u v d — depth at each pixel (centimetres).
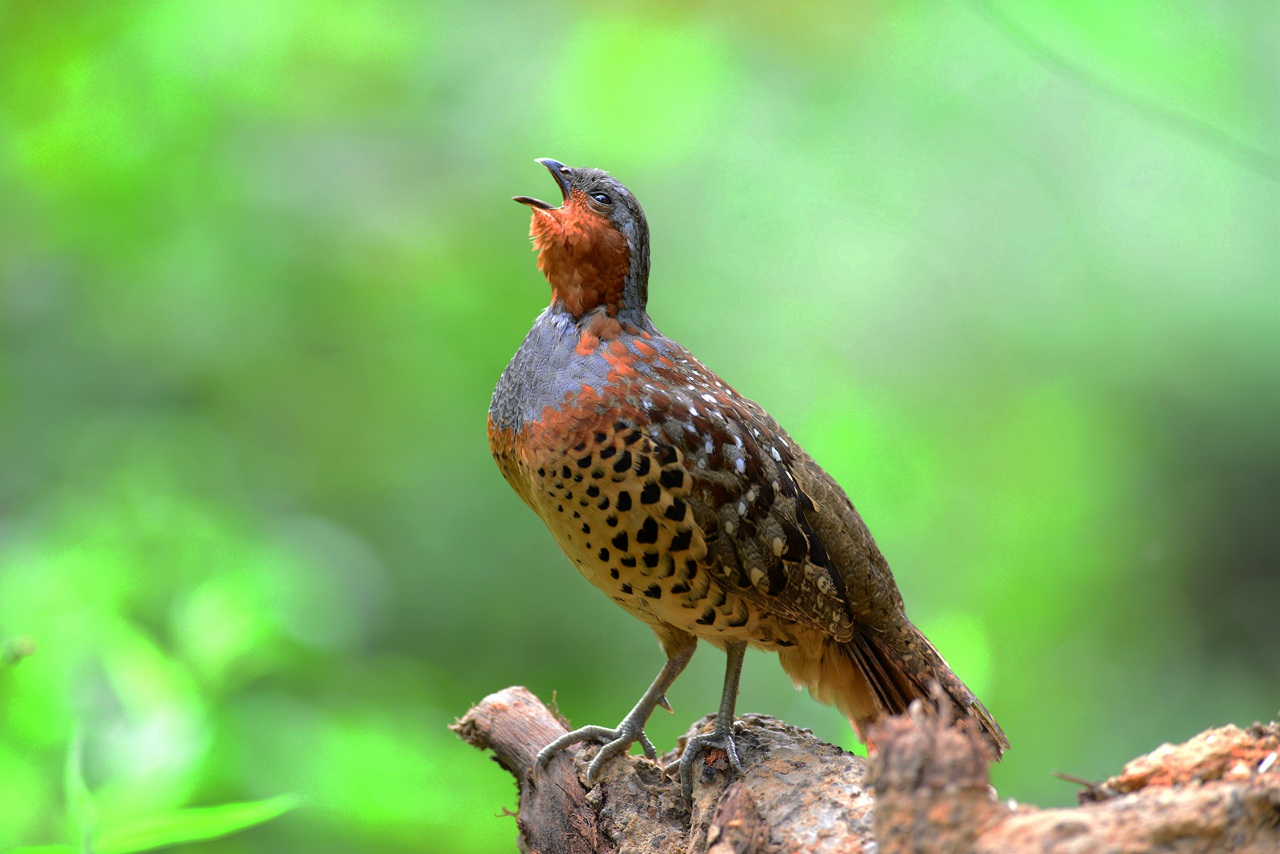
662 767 533
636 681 1332
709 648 1338
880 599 562
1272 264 1634
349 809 828
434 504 1351
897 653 566
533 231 571
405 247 1407
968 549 1567
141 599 935
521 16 1538
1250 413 1644
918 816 332
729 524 518
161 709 713
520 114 1500
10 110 1247
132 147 1299
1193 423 1666
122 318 1277
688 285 1596
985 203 1745
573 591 1353
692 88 1429
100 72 1266
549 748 534
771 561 525
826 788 445
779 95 1647
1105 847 322
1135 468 1662
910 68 1656
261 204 1374
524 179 1486
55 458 1198
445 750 933
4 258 1245
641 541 520
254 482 1306
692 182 1644
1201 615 1619
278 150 1420
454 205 1464
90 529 987
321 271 1388
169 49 1304
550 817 528
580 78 1402
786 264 1664
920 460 1594
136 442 1180
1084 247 1727
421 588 1328
